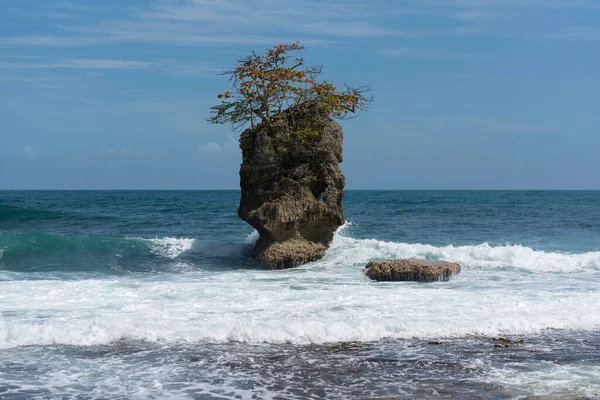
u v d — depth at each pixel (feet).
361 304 46.52
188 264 73.31
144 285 55.36
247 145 76.23
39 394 28.19
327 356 34.27
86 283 55.47
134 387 29.19
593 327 41.04
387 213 171.73
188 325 39.22
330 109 76.43
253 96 75.87
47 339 36.47
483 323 40.65
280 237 73.05
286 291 52.85
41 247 77.05
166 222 131.85
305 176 74.74
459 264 63.93
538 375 31.04
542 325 41.19
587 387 29.22
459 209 197.26
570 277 62.64
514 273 65.05
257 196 75.15
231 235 109.29
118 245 80.48
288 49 75.72
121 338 37.22
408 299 48.67
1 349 35.04
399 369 32.04
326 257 75.51
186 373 31.22
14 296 49.03
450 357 34.14
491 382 29.96
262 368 32.07
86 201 300.81
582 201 298.97
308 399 27.81
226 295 50.55
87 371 31.45
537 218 150.00
